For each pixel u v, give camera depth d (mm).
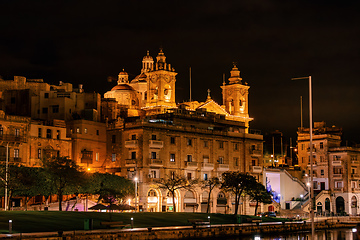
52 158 118250
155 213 115500
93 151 149125
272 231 119438
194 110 174125
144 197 141125
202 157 156875
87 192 123250
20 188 111875
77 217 97125
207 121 166000
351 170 194500
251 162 169875
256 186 143750
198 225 108750
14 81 173750
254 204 166750
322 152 198375
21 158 131750
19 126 132500
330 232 126938
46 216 94188
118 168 148375
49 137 139625
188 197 151000
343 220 160500
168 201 146875
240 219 122250
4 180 110000
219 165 158750
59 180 116500
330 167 195875
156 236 91500
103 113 179250
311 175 71562
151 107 173125
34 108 163000
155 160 143875
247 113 197375
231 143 165500
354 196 194375
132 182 136500
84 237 80312
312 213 69938
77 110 165250
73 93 165000
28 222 87188
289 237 111875
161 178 143250
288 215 168750
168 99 175625
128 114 189125
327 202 192500
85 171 126562
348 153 193375
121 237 85750
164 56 177875
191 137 155125
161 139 147500
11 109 166125
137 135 144875
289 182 183500
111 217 101750
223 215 128625
